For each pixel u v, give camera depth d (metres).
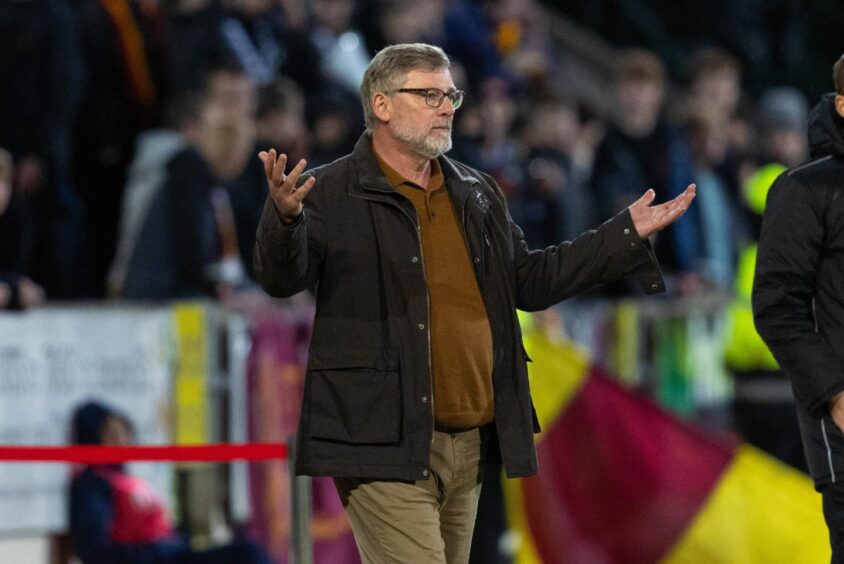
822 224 15.09
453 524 15.36
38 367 22.64
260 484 24.55
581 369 24.81
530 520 24.59
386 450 14.27
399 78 14.59
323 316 14.62
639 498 24.39
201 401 23.84
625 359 30.31
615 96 47.09
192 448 17.36
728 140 39.09
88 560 22.33
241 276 27.41
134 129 28.56
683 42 51.56
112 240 28.58
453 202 14.97
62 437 22.78
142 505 22.84
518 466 14.73
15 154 26.84
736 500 24.17
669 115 41.44
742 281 35.38
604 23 50.72
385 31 33.56
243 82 27.75
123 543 22.50
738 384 32.19
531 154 34.25
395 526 14.48
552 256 15.18
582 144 38.50
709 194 35.09
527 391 15.01
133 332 23.53
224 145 27.48
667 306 31.12
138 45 28.52
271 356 24.83
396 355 14.38
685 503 24.25
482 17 40.59
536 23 44.91
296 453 14.60
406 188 14.84
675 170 34.84
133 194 26.81
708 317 31.95
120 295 26.42
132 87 28.50
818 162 15.38
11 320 22.41
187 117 27.41
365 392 14.34
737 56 51.72
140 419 23.45
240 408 24.23
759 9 52.44
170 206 26.53
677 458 24.47
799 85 52.72
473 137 32.56
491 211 15.17
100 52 28.38
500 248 15.06
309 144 30.05
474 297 14.80
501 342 14.89
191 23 28.94
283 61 31.33
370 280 14.53
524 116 36.53
